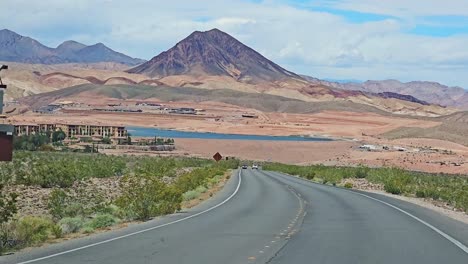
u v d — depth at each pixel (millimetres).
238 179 60062
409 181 51906
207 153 162500
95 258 14312
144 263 13672
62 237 18484
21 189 38969
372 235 18938
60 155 92562
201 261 14008
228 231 20047
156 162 75688
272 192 41625
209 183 49625
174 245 16641
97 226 21219
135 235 18906
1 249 15273
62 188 40719
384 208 29266
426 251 15586
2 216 17266
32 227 17859
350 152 149000
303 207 29891
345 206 30469
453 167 105688
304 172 74375
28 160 68375
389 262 13914
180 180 41562
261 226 21609
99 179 52438
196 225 21922
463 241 17500
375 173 61031
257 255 14922
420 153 134000
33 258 14258
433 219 24016
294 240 17766
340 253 15250
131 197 25422
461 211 28922
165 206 26344
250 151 167625
